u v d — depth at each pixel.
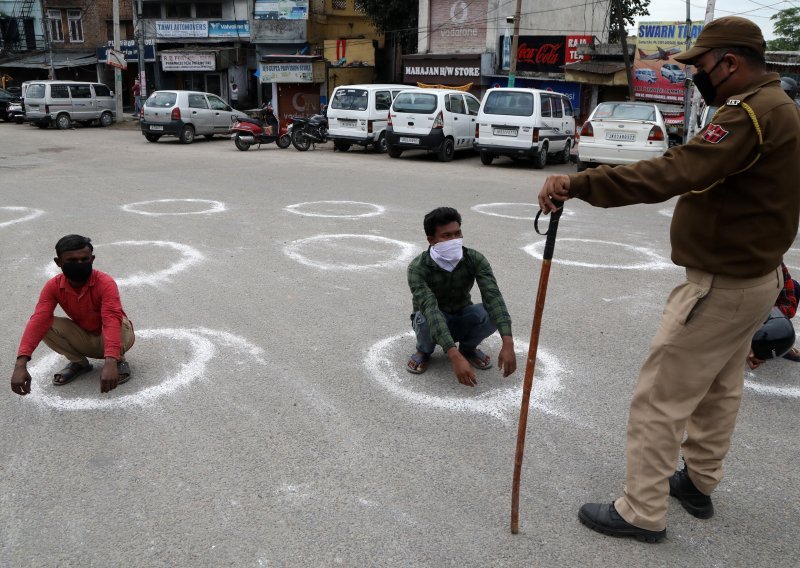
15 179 11.75
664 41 21.97
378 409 3.70
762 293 2.42
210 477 3.06
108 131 24.72
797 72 20.55
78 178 11.95
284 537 2.67
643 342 4.71
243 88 32.75
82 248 3.61
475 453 3.29
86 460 3.18
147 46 32.59
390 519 2.79
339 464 3.18
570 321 5.10
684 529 2.77
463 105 16.88
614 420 3.63
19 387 3.51
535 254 7.04
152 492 2.94
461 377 3.43
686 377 2.51
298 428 3.49
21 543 2.62
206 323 4.93
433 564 2.54
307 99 29.09
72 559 2.53
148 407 3.68
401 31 27.30
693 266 2.44
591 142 13.59
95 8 34.97
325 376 4.09
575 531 2.74
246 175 12.70
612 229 8.37
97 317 3.86
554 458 3.26
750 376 4.21
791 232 2.37
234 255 6.75
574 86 23.34
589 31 27.28
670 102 21.19
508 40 24.23
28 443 3.31
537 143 14.71
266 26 30.05
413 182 12.20
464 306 4.09
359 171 13.73
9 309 5.15
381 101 17.66
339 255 6.81
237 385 3.95
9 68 36.19
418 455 3.26
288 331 4.80
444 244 3.82
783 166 2.24
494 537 2.69
